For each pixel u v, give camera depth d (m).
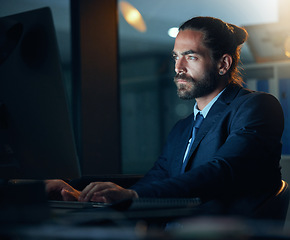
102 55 3.36
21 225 0.52
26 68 1.06
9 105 1.08
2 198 0.53
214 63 1.68
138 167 11.33
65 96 1.04
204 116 1.65
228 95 1.59
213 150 1.48
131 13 4.67
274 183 1.37
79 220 0.60
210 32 1.68
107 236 0.42
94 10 3.33
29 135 1.07
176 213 0.70
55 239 0.44
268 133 1.40
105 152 3.32
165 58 11.48
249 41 3.88
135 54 12.02
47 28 1.04
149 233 0.42
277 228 0.46
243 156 1.29
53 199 1.35
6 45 1.06
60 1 6.32
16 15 1.08
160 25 10.49
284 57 3.89
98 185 1.07
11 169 1.09
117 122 3.41
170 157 1.73
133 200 0.79
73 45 3.30
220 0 8.06
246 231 0.43
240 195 1.26
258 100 1.48
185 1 9.05
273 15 7.61
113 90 3.41
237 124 1.44
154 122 11.60
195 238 0.40
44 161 1.08
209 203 1.10
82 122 3.22
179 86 1.71
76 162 1.07
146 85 11.86
